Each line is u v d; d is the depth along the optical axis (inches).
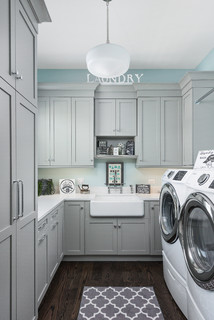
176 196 78.0
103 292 91.5
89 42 116.7
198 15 96.4
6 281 49.5
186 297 72.0
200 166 78.0
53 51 125.3
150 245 123.8
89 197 127.1
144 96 135.7
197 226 65.0
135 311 79.5
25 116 61.1
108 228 124.6
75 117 135.1
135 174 146.6
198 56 131.5
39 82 132.3
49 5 90.4
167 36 111.3
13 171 52.6
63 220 121.6
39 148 134.7
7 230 49.3
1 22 46.9
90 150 135.0
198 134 119.7
